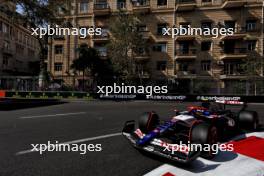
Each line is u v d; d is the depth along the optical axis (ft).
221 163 14.79
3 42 134.41
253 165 14.48
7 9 79.66
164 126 17.01
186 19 107.45
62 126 25.71
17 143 18.89
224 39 103.19
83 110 40.01
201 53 105.29
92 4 114.83
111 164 14.69
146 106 47.32
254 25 102.32
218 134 19.88
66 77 114.62
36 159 15.42
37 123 27.22
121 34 88.48
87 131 23.41
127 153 16.79
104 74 96.37
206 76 104.27
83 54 97.96
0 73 131.64
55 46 116.57
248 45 102.47
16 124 26.48
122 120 29.86
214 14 105.29
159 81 95.91
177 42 107.76
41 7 76.74
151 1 110.42
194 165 14.49
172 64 107.14
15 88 77.92
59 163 14.78
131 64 90.68
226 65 102.99
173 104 52.49
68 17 115.75
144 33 109.40
